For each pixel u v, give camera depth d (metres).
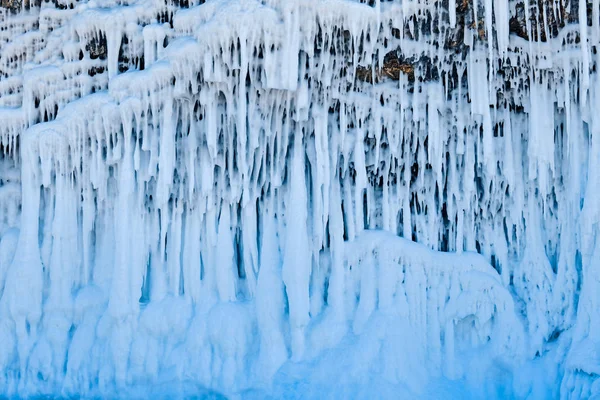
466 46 14.05
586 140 14.31
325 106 14.71
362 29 13.34
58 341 15.28
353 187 15.70
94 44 15.03
